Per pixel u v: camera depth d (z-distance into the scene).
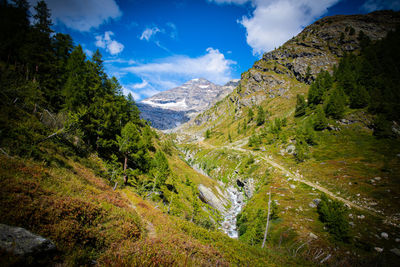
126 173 28.56
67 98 32.44
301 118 117.62
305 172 62.16
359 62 127.94
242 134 169.25
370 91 90.06
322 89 119.06
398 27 139.25
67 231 6.79
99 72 42.47
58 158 19.02
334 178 53.78
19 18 36.62
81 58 38.78
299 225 35.72
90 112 30.84
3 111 18.78
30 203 7.32
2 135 14.98
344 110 87.12
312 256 27.28
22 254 4.60
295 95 181.88
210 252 12.08
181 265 8.47
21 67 30.84
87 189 14.83
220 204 61.06
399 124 68.62
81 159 24.59
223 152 129.62
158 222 15.98
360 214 37.12
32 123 21.27
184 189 52.50
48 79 34.88
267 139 117.00
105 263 6.40
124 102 50.66
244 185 75.75
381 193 42.03
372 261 25.25
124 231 9.83
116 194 19.38
